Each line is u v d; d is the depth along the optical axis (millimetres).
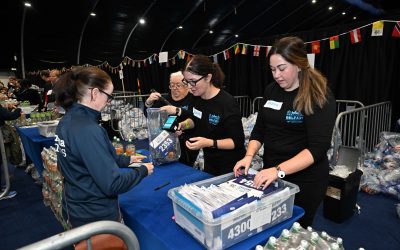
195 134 1830
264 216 910
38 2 6277
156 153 1605
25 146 3043
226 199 876
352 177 2316
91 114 979
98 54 8961
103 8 6730
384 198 2781
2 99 4422
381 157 3021
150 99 2023
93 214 978
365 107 2852
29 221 2533
